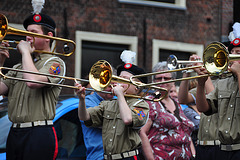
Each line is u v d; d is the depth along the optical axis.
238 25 8.94
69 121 10.54
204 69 8.33
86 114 8.61
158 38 23.30
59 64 8.32
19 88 8.07
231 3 21.44
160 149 9.59
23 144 7.85
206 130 9.69
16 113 7.95
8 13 19.91
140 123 8.51
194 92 10.58
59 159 10.09
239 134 8.41
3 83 8.19
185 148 9.85
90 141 9.53
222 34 23.64
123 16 22.61
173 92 12.80
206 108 8.90
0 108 10.54
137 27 22.89
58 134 10.24
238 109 8.52
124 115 8.28
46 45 8.35
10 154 7.99
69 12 21.34
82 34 21.53
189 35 24.00
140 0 22.98
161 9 23.45
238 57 7.96
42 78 7.92
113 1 22.41
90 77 8.28
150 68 23.06
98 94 10.20
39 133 7.89
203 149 9.71
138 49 22.91
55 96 8.19
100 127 9.10
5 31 7.73
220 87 8.90
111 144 8.48
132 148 8.50
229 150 8.53
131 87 8.87
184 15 23.92
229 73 8.36
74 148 10.45
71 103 10.83
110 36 22.20
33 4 8.57
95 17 21.95
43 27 8.39
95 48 22.11
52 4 21.00
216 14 24.36
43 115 7.98
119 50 22.72
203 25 24.23
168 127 9.68
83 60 21.77
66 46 8.43
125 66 9.20
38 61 8.25
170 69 8.70
